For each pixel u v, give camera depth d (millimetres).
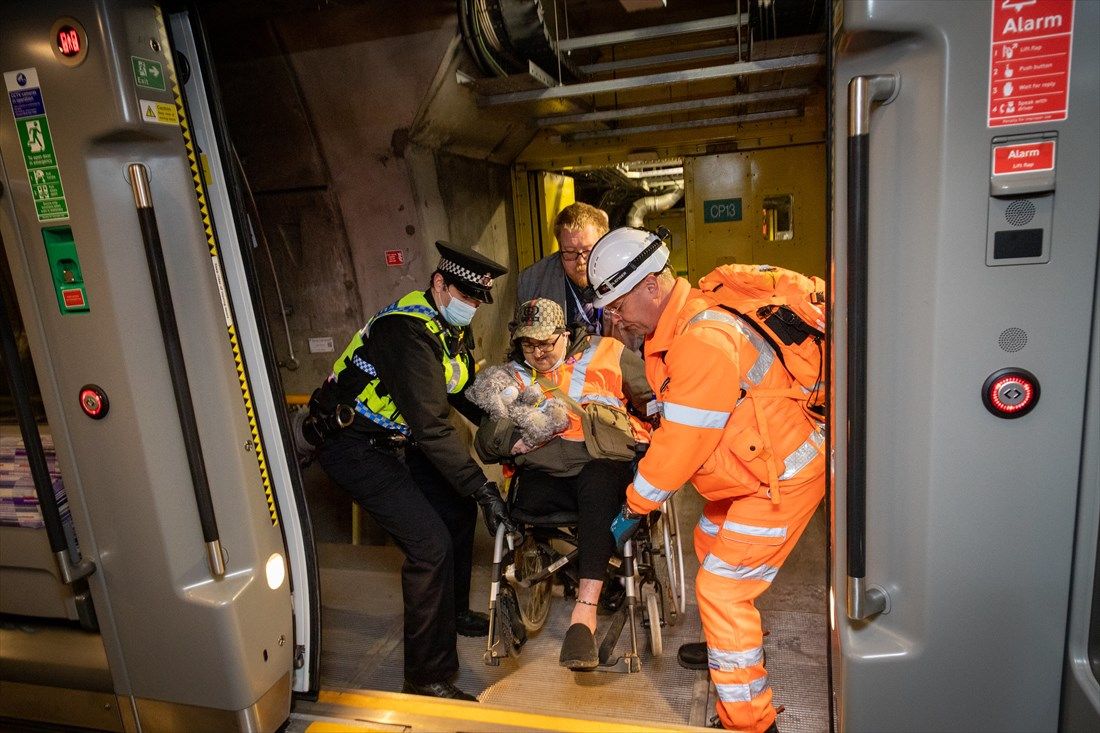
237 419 2078
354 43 3938
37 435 2002
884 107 1472
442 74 4008
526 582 2746
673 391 2059
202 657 2115
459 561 3109
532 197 6660
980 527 1583
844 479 1645
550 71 4383
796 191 5977
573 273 3445
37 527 2225
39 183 1899
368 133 4320
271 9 3746
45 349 2021
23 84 1829
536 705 2676
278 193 4652
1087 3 1335
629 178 10297
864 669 1674
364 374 2564
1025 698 1650
